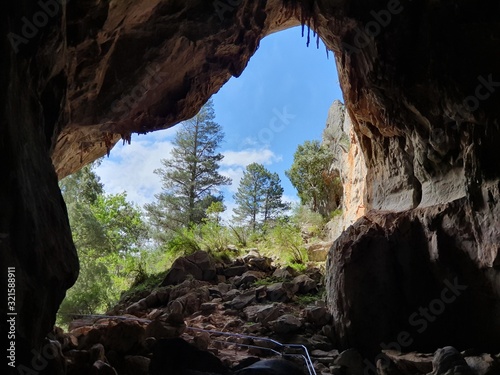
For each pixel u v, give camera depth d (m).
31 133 4.17
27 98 4.16
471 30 7.02
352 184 16.67
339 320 8.90
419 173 9.07
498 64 7.04
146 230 26.23
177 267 13.35
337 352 8.55
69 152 9.36
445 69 7.42
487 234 7.29
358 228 9.52
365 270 8.81
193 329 9.06
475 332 7.48
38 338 3.79
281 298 11.04
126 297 12.89
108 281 14.62
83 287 13.45
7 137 3.41
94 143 9.90
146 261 17.53
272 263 15.50
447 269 7.94
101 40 6.62
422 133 8.62
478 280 7.55
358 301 8.66
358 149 16.14
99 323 8.68
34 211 3.78
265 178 33.84
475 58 7.15
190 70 9.05
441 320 7.92
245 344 8.65
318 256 15.36
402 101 8.53
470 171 7.56
